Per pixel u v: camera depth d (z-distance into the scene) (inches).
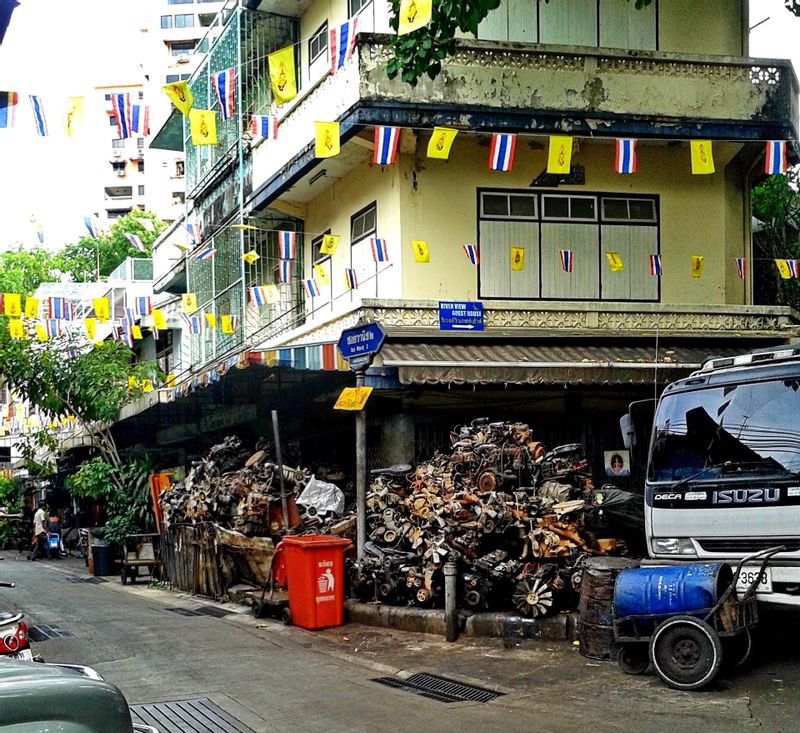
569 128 588.4
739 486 331.9
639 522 421.7
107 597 623.2
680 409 358.0
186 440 936.3
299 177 661.9
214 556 575.2
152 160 3068.4
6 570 923.4
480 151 613.0
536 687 315.0
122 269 1262.3
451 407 587.8
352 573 465.7
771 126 613.6
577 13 631.8
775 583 321.1
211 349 852.6
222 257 813.2
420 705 295.3
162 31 3437.5
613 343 580.1
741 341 609.9
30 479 1440.7
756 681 309.3
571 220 625.9
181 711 290.7
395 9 439.2
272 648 397.7
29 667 146.2
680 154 642.8
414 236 599.2
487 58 581.0
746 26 655.1
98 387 865.5
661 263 634.8
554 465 445.7
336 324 602.2
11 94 356.2
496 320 578.6
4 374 855.7
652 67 601.9
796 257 740.0
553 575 391.5
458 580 407.8
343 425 660.1
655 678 319.3
